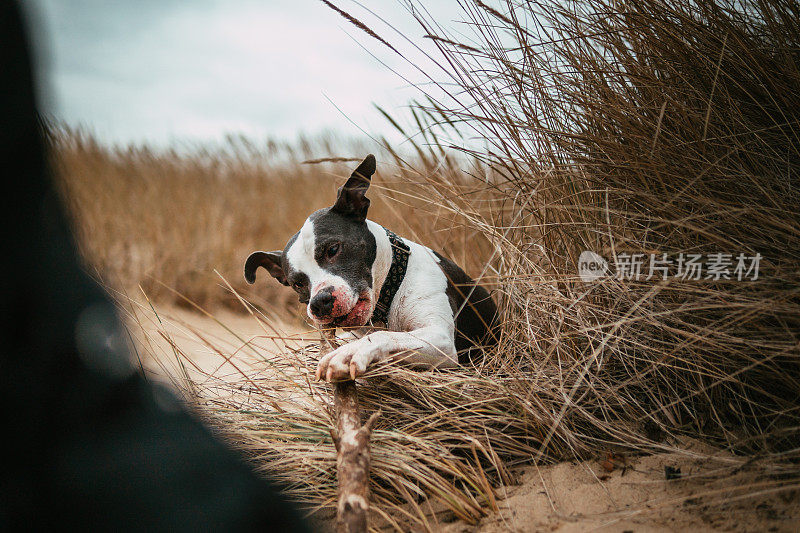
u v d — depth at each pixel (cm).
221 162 814
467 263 341
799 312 168
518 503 177
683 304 190
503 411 217
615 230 227
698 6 226
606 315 220
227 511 60
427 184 295
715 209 199
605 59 241
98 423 56
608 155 229
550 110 246
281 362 257
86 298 58
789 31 217
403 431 206
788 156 211
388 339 220
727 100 219
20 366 52
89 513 54
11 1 47
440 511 182
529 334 232
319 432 209
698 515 154
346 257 248
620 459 191
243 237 617
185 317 451
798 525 143
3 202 50
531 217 275
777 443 174
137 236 588
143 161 840
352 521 147
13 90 48
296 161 759
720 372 190
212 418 217
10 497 52
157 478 57
